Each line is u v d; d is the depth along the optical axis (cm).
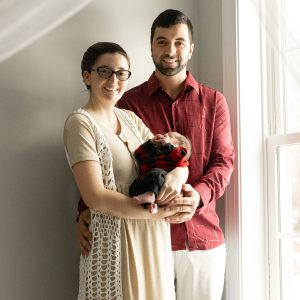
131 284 168
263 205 238
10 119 209
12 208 207
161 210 172
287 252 235
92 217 178
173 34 207
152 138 185
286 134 228
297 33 199
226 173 210
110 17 239
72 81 225
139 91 227
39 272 211
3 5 211
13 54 211
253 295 231
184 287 210
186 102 221
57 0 224
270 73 246
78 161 169
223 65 245
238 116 236
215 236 214
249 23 243
